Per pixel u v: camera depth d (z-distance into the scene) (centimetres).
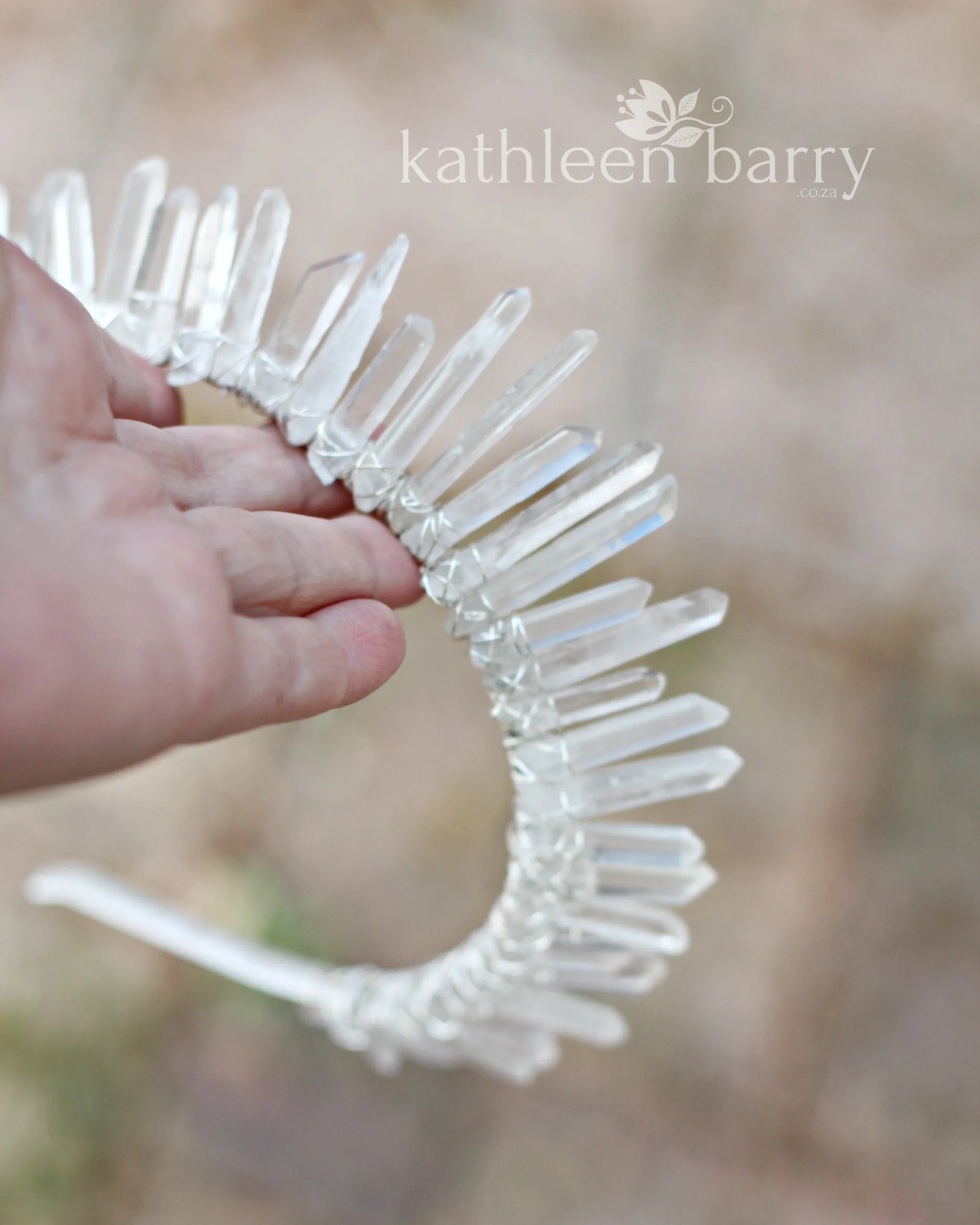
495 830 51
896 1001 50
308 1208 50
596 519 36
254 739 52
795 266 53
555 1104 50
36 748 32
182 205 37
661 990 50
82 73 55
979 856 50
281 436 38
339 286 36
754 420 52
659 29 55
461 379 36
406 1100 50
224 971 46
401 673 52
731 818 50
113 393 37
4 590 32
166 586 33
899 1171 49
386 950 51
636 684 37
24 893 51
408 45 55
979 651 51
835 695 51
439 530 37
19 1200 50
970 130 54
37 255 39
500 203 54
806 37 55
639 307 53
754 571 51
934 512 52
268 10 55
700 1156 50
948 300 53
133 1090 50
